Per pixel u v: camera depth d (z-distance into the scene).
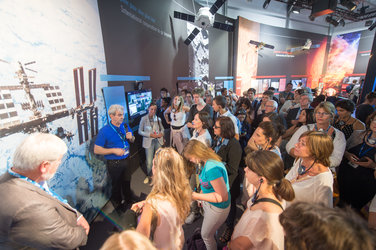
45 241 0.88
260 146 1.80
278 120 2.28
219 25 5.47
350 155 1.86
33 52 1.47
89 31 2.23
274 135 1.63
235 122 2.72
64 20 1.81
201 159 1.38
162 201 0.97
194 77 6.57
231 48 8.58
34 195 0.88
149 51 4.06
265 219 0.79
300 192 1.25
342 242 0.45
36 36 1.50
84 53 2.13
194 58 6.44
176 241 1.00
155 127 3.16
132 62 3.42
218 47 7.81
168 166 1.03
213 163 1.35
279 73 10.49
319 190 1.18
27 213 0.83
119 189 2.39
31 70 1.46
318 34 11.51
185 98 4.95
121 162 2.23
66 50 1.85
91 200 2.28
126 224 1.08
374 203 1.10
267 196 0.90
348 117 2.07
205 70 7.23
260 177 0.92
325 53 12.23
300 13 10.83
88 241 2.02
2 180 0.89
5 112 1.26
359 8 10.53
